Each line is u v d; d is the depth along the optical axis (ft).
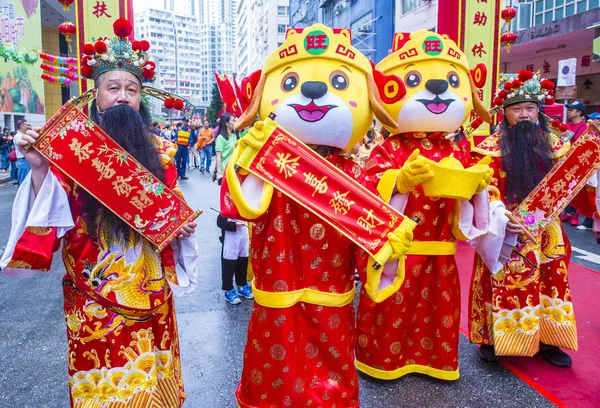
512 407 10.43
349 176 8.34
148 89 9.24
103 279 8.02
